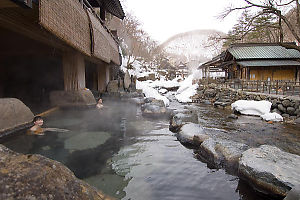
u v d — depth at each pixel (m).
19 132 4.11
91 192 1.62
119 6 13.42
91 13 7.67
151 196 2.53
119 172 3.09
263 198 2.64
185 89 25.81
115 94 12.28
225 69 25.97
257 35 18.67
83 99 7.39
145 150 4.17
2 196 1.06
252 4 10.72
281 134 6.04
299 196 1.94
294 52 17.50
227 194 2.69
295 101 8.30
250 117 9.13
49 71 12.13
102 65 13.16
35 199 1.14
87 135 4.75
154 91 16.62
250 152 3.35
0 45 8.43
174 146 4.55
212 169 3.44
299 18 10.35
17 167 1.30
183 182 2.95
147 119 7.42
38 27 5.40
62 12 4.37
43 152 3.52
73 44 5.09
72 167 3.10
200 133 5.01
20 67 11.20
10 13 4.46
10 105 4.02
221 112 10.76
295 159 3.06
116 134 5.11
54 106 7.48
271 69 17.19
